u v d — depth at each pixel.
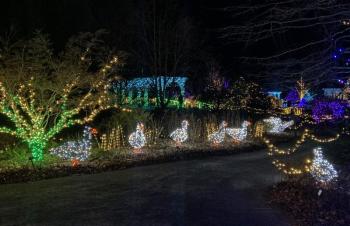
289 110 30.86
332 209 8.59
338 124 21.95
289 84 9.15
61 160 14.64
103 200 9.54
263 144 22.16
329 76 8.01
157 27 26.98
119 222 7.79
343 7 6.82
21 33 21.23
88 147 14.66
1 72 13.48
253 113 27.91
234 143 21.53
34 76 14.07
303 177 11.45
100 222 7.79
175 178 12.49
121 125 18.73
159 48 26.30
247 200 9.72
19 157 14.35
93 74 16.75
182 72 28.44
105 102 17.58
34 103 14.72
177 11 27.38
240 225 7.69
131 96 25.42
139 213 8.45
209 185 11.47
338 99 16.42
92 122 18.95
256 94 28.25
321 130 26.41
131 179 12.24
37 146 14.26
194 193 10.41
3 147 15.08
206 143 20.81
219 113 25.94
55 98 15.20
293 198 9.66
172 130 21.56
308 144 22.78
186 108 26.41
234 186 11.37
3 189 10.67
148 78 26.84
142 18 26.81
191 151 18.17
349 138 22.02
